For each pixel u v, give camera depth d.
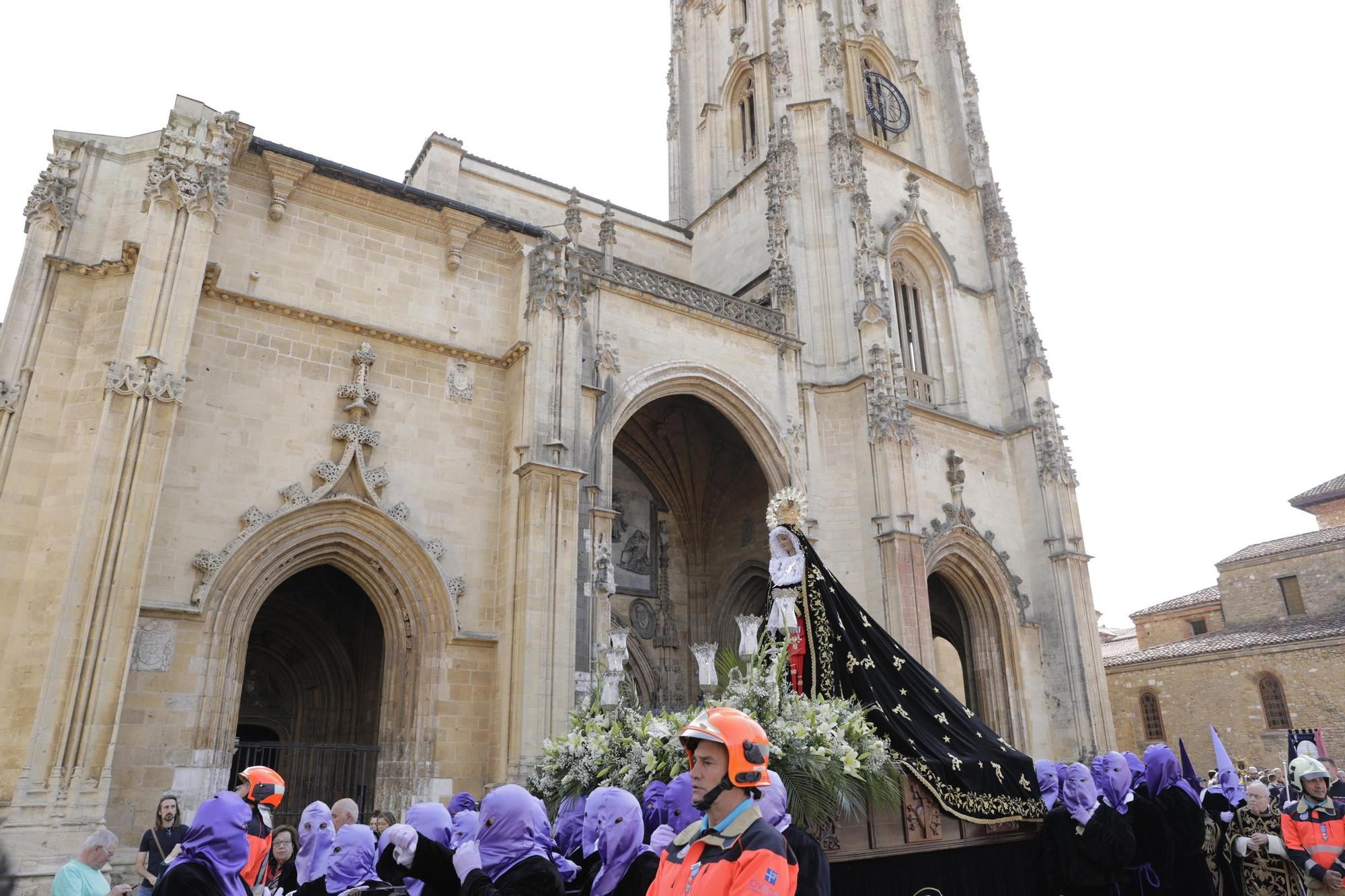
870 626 12.52
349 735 27.06
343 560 22.53
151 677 18.78
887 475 31.77
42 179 20.83
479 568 23.83
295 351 22.84
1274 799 14.97
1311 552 48.41
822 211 37.00
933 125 45.81
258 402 21.94
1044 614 36.44
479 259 26.67
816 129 38.28
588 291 29.53
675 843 5.13
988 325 41.38
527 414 24.44
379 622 27.34
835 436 33.59
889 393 32.97
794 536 12.94
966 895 10.12
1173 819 10.84
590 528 26.33
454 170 37.81
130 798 17.89
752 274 39.53
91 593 17.33
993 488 37.72
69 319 20.12
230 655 20.08
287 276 23.22
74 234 20.77
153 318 19.50
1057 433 38.62
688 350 31.48
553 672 22.12
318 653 28.11
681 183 47.72
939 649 44.75
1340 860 10.48
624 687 15.30
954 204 43.06
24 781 15.94
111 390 18.62
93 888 10.19
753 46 46.16
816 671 11.87
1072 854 10.15
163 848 12.79
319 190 24.36
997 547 36.62
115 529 17.89
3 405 18.88
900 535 30.84
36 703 16.61
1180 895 10.76
